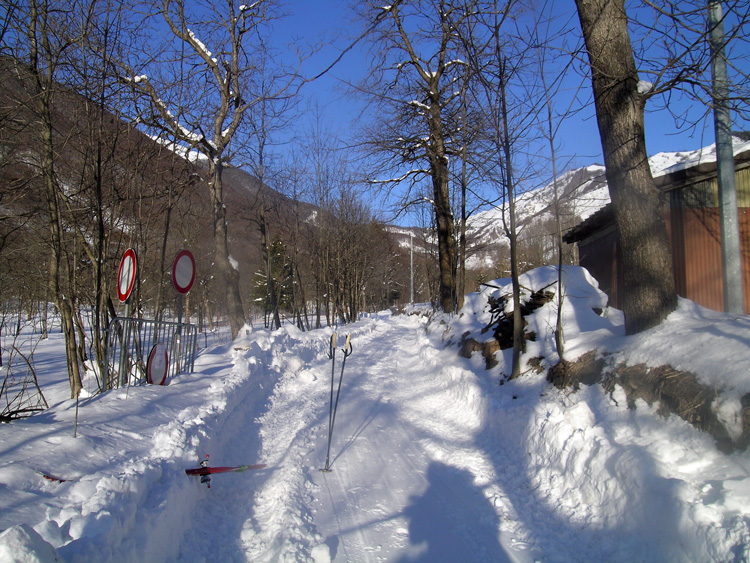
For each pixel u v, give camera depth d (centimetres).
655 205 626
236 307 1593
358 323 2933
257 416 789
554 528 429
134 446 500
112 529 304
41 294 1207
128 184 1019
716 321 550
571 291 1015
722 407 415
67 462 423
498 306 1117
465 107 1105
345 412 857
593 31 658
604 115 655
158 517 357
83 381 826
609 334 711
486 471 574
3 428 484
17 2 707
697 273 963
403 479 553
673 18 548
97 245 888
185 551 377
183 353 961
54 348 1808
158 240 1293
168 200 1076
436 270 3528
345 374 1256
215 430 583
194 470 455
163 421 605
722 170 622
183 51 1100
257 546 397
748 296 916
